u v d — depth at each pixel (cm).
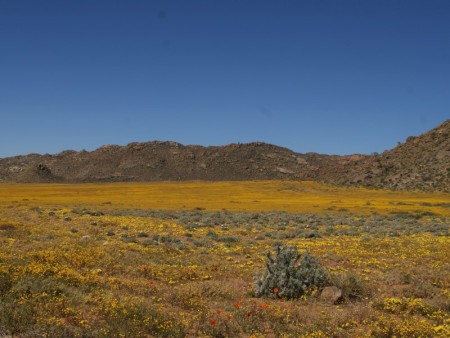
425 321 1159
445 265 1980
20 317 988
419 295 1477
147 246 2475
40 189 11650
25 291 1165
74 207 5834
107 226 3438
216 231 3447
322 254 2267
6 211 4588
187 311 1216
